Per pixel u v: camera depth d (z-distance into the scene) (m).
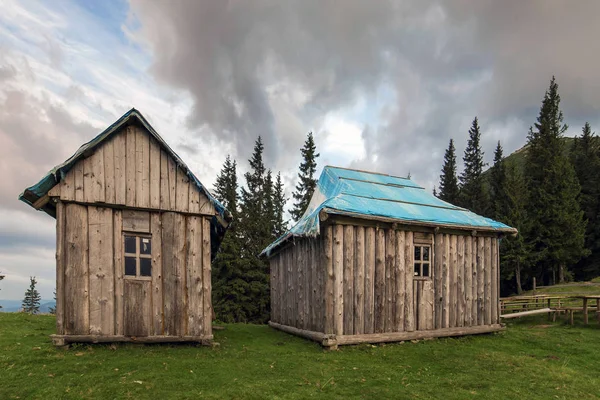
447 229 12.05
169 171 9.27
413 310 11.12
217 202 9.64
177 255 9.10
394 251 11.07
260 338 11.26
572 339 11.24
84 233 8.29
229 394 5.91
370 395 6.31
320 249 10.70
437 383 7.15
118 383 6.07
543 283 34.66
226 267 30.48
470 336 11.83
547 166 36.59
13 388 5.68
